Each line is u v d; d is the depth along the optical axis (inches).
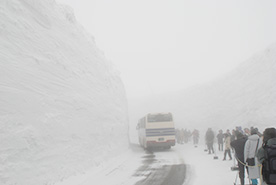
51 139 342.3
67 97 425.7
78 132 425.1
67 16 606.9
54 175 318.3
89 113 492.4
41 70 379.2
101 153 501.0
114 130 633.6
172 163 488.1
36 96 340.5
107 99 653.9
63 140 371.9
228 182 302.0
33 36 397.7
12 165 259.3
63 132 377.1
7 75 300.7
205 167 423.2
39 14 443.8
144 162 511.8
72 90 455.8
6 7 354.3
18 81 316.5
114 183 318.0
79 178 343.9
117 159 545.6
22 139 282.4
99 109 558.9
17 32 357.7
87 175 366.6
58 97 398.0
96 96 570.3
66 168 350.6
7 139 262.2
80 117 449.4
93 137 484.7
